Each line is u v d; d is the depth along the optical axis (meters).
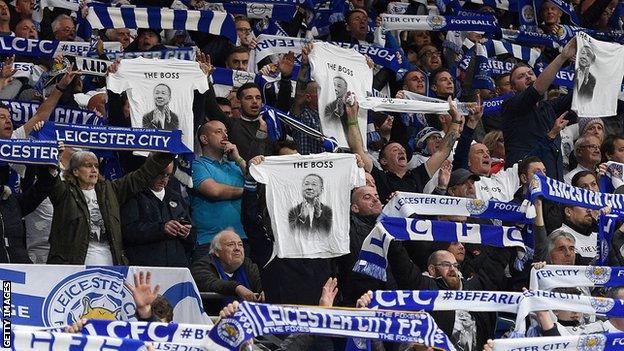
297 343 17.69
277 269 19.75
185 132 21.84
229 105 24.05
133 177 19.83
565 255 20.78
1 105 20.94
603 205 21.03
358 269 19.56
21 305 17.33
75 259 18.89
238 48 25.95
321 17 28.64
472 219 21.59
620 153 25.45
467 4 31.89
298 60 26.50
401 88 26.66
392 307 18.45
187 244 20.25
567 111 26.02
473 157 23.47
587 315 20.59
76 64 23.70
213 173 21.34
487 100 26.44
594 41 25.36
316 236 19.86
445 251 19.78
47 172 18.98
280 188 19.89
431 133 24.66
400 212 20.44
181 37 27.20
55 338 14.83
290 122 22.58
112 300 17.69
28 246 20.34
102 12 25.59
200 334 15.81
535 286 19.58
